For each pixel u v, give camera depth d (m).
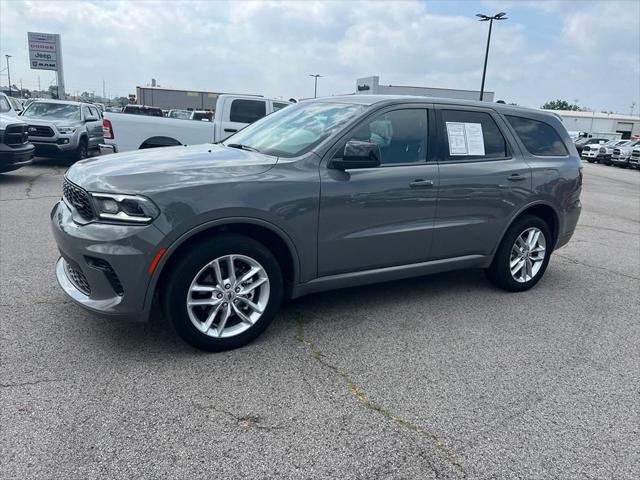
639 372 3.62
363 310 4.48
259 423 2.79
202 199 3.24
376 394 3.15
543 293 5.25
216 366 3.37
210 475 2.39
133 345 3.58
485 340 4.01
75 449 2.51
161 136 10.91
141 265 3.13
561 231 5.34
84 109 15.25
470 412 3.01
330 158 3.79
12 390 2.97
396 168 4.10
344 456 2.57
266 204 3.45
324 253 3.83
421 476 2.46
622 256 7.05
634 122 74.38
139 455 2.49
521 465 2.58
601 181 20.59
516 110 5.05
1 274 4.88
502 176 4.68
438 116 4.43
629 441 2.82
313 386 3.20
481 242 4.73
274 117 4.76
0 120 9.75
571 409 3.10
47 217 7.39
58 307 4.16
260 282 3.61
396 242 4.17
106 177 3.23
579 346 4.00
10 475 2.31
